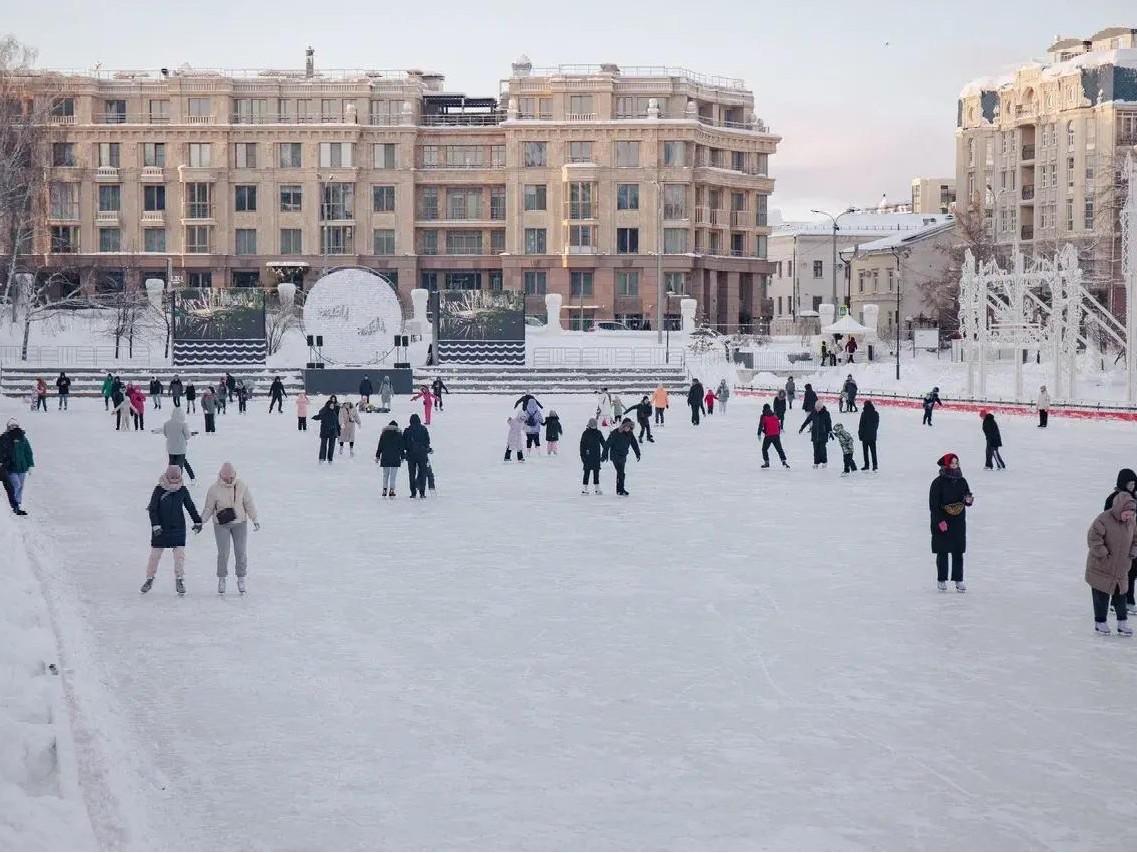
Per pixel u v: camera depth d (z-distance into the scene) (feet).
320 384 248.73
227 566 66.44
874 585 65.16
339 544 78.18
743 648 51.88
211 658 50.11
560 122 384.27
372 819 33.65
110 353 278.26
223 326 258.98
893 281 439.22
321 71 405.59
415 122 397.39
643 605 60.23
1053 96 375.45
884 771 37.32
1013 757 38.58
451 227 398.42
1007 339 227.61
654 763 38.01
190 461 129.18
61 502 97.35
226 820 33.55
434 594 62.85
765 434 124.16
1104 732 40.96
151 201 390.42
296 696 44.98
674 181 386.73
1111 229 322.34
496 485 109.81
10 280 283.79
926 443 152.15
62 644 51.06
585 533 82.64
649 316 387.55
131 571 68.64
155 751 39.04
